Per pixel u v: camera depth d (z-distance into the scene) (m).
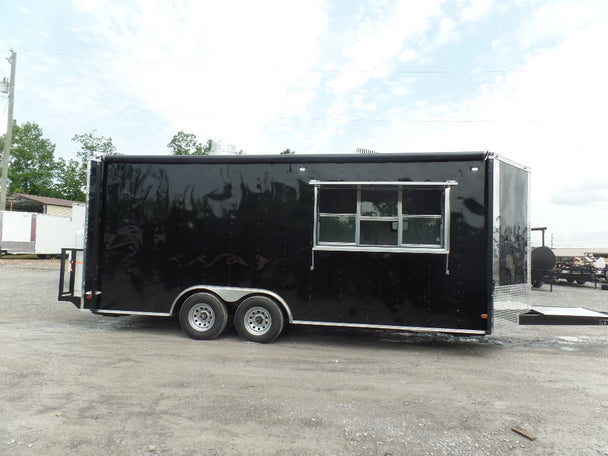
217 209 5.66
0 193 20.72
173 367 4.38
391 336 6.20
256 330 5.57
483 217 5.03
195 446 2.71
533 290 13.62
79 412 3.20
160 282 5.72
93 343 5.32
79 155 40.56
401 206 5.27
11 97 20.80
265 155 5.55
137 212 5.80
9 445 2.66
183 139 30.38
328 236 5.43
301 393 3.72
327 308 5.37
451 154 5.11
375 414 3.29
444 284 5.10
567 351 5.55
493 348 5.63
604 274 14.23
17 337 5.58
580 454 2.71
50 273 14.62
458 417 3.27
